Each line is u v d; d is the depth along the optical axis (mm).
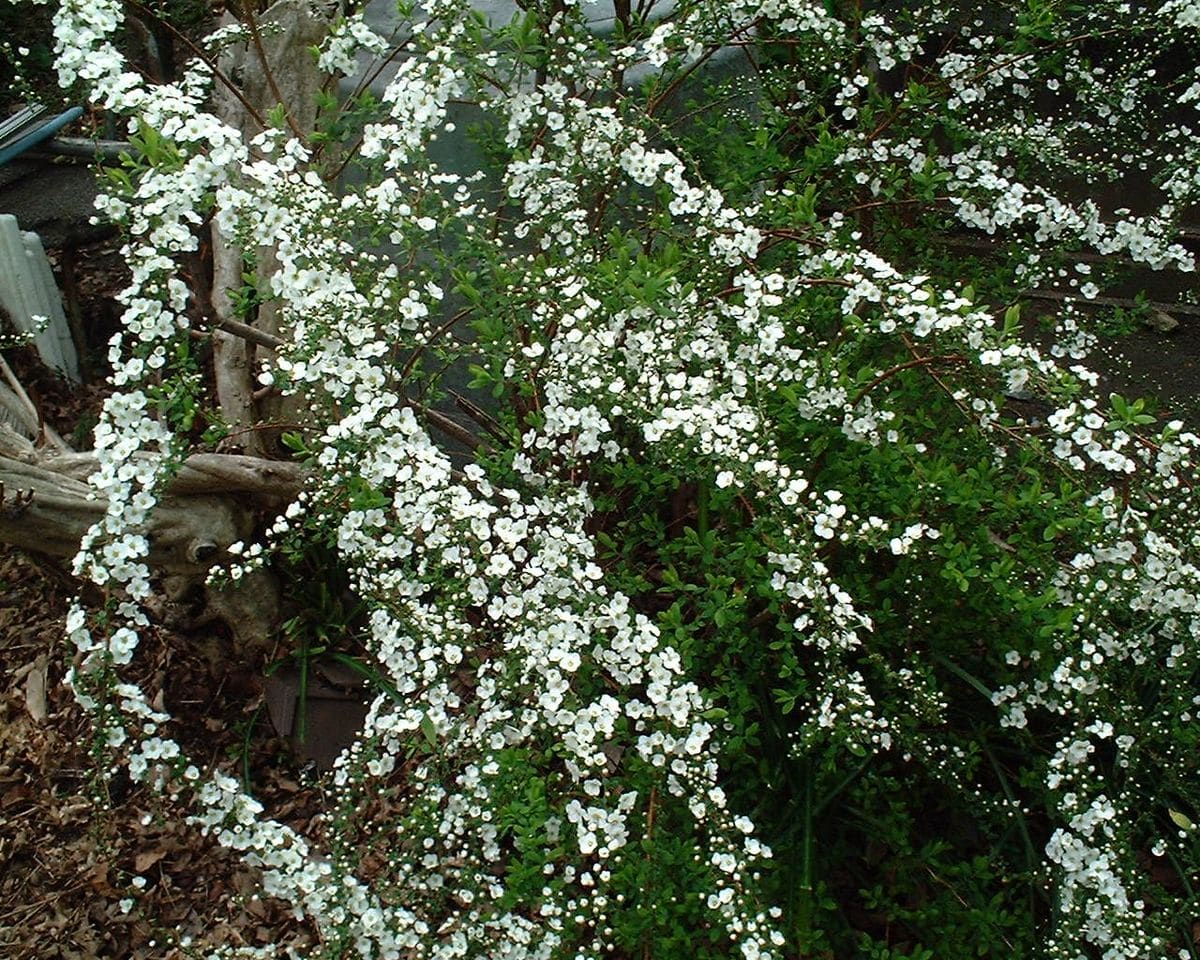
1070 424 2191
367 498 2301
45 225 4566
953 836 2873
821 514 2268
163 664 3426
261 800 3166
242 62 3859
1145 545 2244
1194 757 2422
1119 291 4789
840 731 2270
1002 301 3428
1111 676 2408
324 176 3133
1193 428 4105
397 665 2281
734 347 2646
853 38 3176
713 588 2455
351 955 2316
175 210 2221
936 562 2639
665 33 2773
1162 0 3613
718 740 2516
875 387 2791
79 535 3090
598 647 2209
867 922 2797
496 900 2285
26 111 4547
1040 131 3232
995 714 2875
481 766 2291
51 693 3453
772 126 3250
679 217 3252
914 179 2963
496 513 2443
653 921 2271
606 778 2322
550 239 2854
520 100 2752
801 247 2857
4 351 4156
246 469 3168
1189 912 2297
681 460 2404
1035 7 3070
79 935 2908
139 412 2273
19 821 3154
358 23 2826
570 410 2438
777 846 2637
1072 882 2299
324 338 2336
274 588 3352
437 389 2953
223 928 2904
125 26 4207
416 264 3391
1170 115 4461
